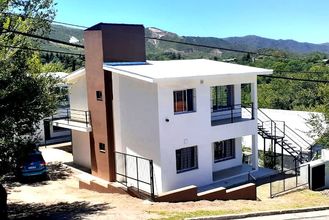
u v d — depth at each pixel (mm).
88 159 27625
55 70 25234
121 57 24156
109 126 23750
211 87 24484
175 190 19922
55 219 15320
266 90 61219
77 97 27688
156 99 20766
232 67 25906
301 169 23938
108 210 17000
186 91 22234
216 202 19438
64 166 28406
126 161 23016
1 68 14781
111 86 23625
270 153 28781
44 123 33750
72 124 26312
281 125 34750
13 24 19188
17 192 22172
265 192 22297
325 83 32031
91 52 24297
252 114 25469
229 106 26078
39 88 16219
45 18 28000
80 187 23578
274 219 16344
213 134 23234
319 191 23281
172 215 15977
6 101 14672
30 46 20641
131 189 20906
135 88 22047
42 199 20469
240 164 26750
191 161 22641
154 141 21188
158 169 21109
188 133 22000
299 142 31531
